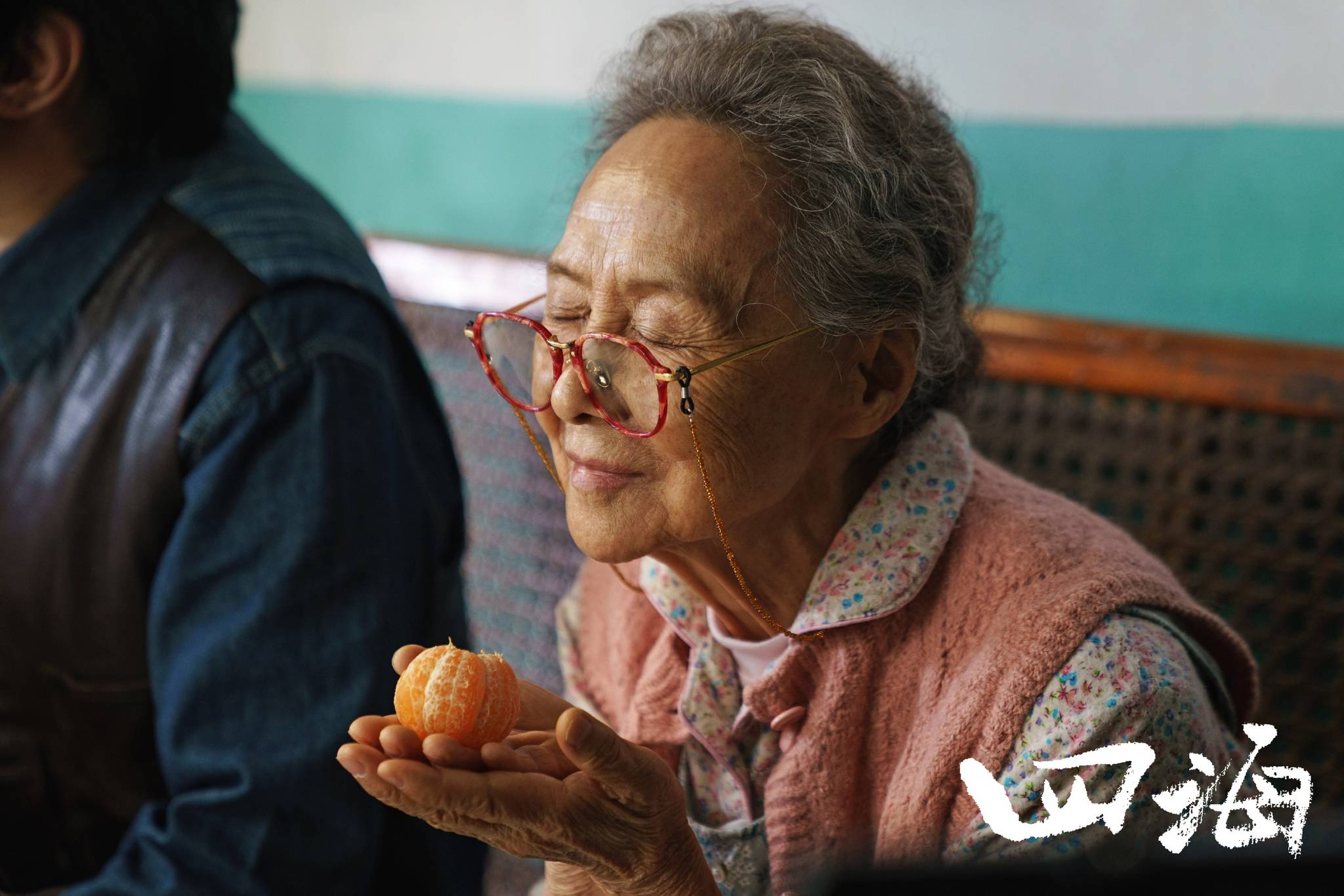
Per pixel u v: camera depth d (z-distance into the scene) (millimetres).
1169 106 2021
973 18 2168
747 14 1031
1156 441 1989
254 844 1259
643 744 1200
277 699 1286
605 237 928
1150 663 971
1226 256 2004
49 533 1371
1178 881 362
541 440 1677
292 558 1306
